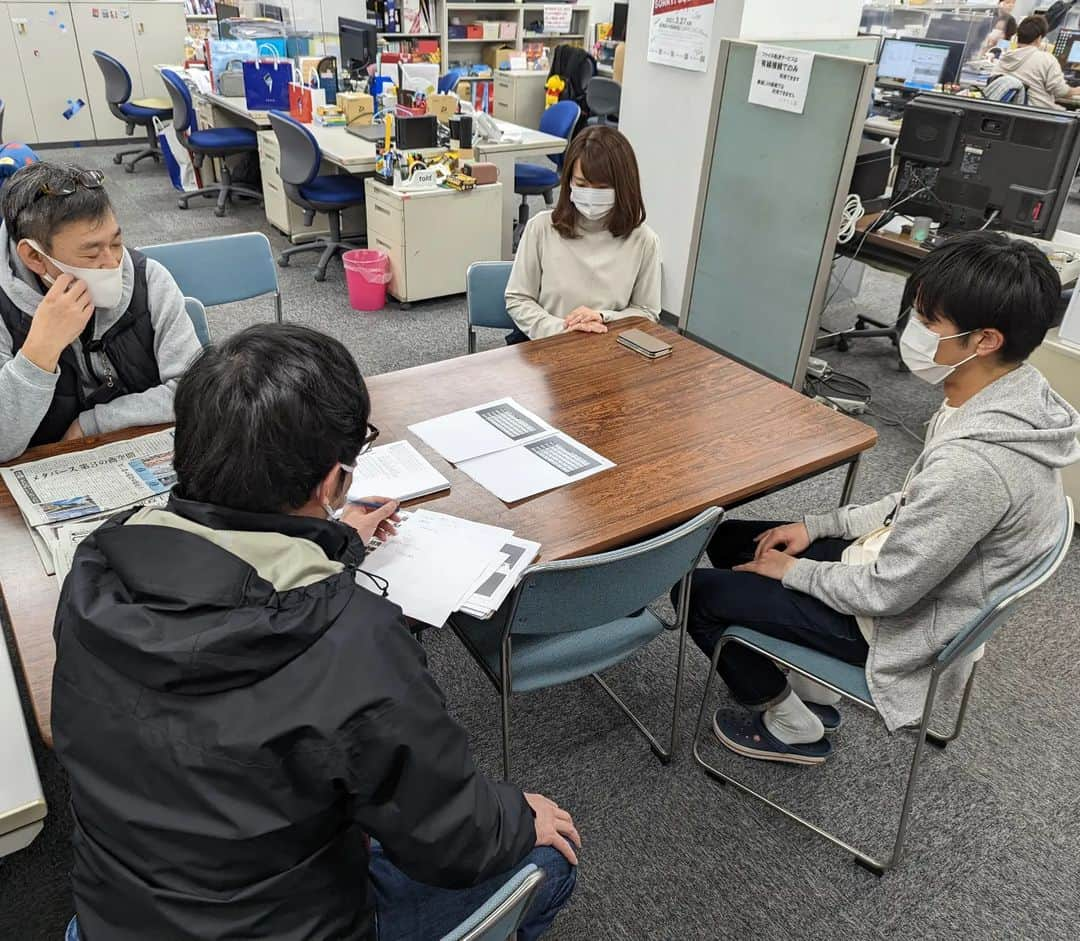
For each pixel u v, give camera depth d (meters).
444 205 3.93
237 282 2.60
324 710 0.70
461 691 1.98
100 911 0.75
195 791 0.70
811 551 1.75
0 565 1.21
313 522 0.80
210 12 6.96
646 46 3.83
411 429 1.67
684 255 3.99
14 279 1.48
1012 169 2.86
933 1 6.27
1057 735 1.92
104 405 1.60
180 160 5.58
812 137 3.03
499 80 6.79
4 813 0.83
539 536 1.35
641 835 1.66
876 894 1.56
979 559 1.32
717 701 1.99
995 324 1.27
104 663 0.72
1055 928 1.51
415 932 1.02
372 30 4.94
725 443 1.68
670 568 1.37
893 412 3.38
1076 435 1.29
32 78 6.46
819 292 3.22
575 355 2.06
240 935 0.72
